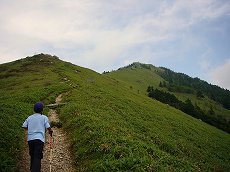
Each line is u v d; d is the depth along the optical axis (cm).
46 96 3997
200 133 6081
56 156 1641
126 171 1320
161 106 9281
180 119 7225
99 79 9612
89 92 4841
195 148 4028
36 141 1187
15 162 1356
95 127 2041
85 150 1631
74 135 1972
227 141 6988
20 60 10900
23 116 2298
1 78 7819
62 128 2300
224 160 4288
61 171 1447
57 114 2955
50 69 8775
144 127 3628
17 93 4288
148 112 5400
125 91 8956
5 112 2214
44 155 1633
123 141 1767
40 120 1245
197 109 17188
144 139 2650
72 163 1571
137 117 4225
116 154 1502
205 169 3028
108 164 1387
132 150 1620
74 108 2895
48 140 1944
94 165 1413
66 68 9612
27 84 5791
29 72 8294
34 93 3897
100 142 1662
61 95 4466
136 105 5634
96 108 3394
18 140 1694
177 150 3144
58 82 5941
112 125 2445
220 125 14512
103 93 5334
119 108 4272
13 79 6994
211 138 6112
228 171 3450
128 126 3108
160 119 5231
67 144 1888
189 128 6009
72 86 5300
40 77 6888
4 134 1627
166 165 1692
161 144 3062
